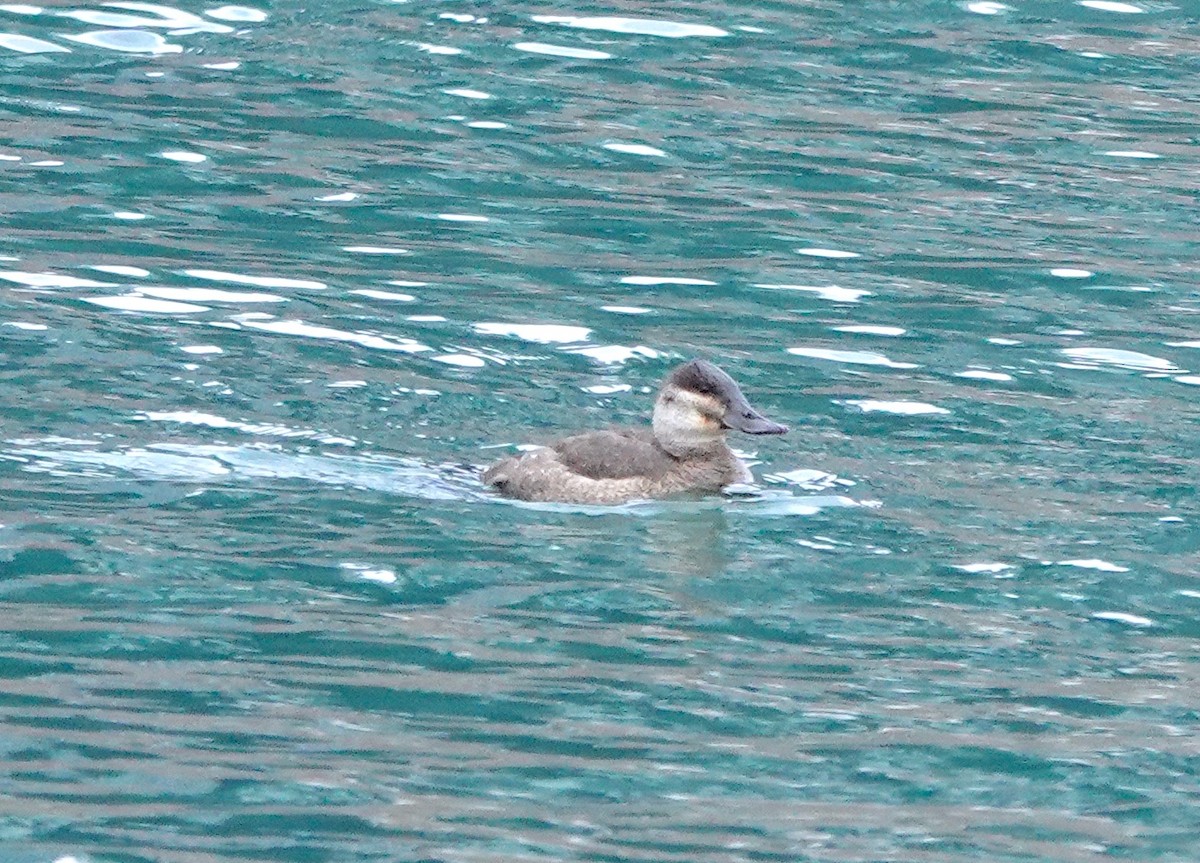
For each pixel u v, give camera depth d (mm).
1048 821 10594
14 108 23875
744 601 13172
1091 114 25750
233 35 27125
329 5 28562
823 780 10945
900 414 16766
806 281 20031
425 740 11180
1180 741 11484
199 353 17312
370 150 23281
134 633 12289
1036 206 22500
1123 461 15828
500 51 26953
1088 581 13609
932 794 10836
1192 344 18688
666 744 11250
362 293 19125
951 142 24516
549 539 14031
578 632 12594
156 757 10859
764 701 11812
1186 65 27781
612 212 21750
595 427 16391
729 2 29656
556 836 10242
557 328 18516
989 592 13430
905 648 12570
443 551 13711
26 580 12914
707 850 10172
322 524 14070
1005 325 19047
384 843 10102
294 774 10750
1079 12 29891
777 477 15398
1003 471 15602
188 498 14375
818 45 27891
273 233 20672
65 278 19000
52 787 10500
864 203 22391
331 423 16031
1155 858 10242
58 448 15102
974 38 28516
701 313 19078
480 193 22188
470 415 16453
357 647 12242
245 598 12836
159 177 22094
